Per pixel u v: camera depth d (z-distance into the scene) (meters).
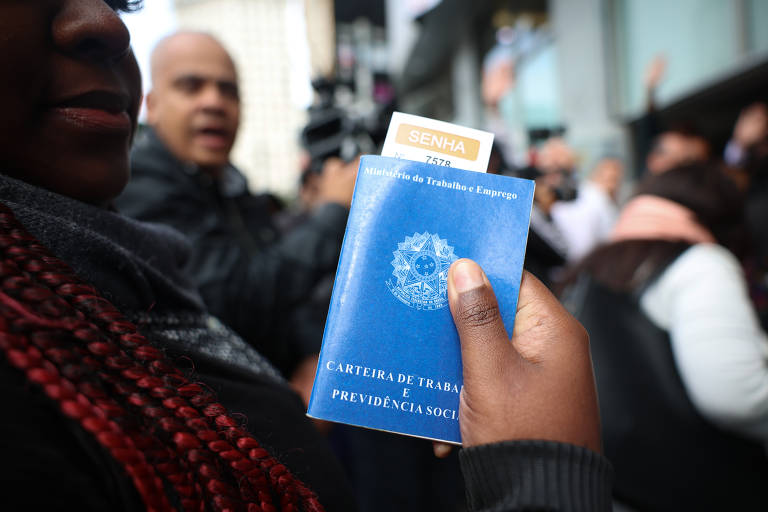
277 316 1.28
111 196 0.56
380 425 0.52
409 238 0.55
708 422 1.14
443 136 0.59
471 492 0.47
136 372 0.41
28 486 0.29
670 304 1.20
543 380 0.48
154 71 1.33
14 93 0.45
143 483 0.35
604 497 0.45
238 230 1.35
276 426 0.59
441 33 12.24
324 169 1.66
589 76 6.53
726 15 4.79
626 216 1.41
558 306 0.54
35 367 0.34
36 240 0.43
